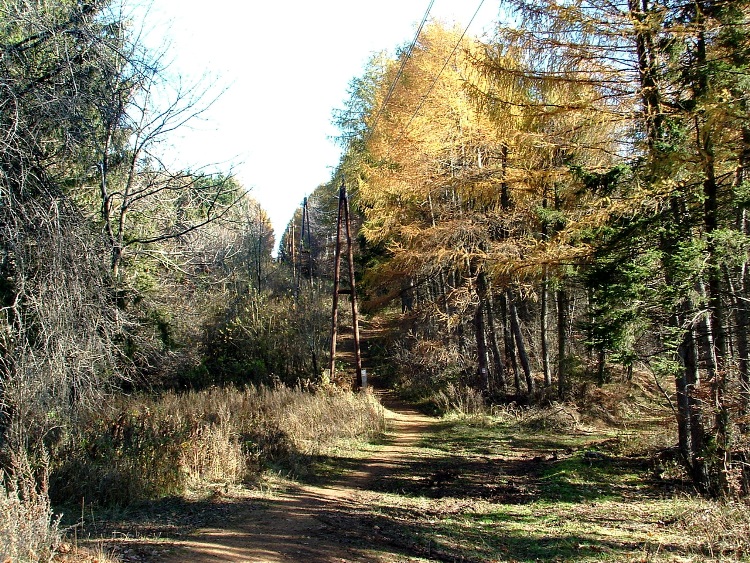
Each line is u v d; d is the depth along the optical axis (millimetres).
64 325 7148
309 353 26031
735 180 9461
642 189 9188
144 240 14508
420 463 12750
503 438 15914
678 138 8734
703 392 8914
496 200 17750
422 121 17969
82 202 11305
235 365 23219
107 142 9445
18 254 7000
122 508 7535
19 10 8016
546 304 22062
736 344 12039
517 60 10539
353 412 16609
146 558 5309
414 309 23875
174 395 15656
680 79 8844
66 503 7254
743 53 7840
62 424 7625
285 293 35688
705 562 5578
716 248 8367
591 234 10172
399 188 18953
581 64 9805
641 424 17281
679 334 8797
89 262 7879
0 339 7246
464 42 17594
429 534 7121
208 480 9141
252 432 11891
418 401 24812
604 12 9344
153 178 14250
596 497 9109
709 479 8836
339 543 6426
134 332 11828
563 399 19078
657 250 9133
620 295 9148
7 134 7199
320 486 10188
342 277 46000
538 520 7938
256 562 5504
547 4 9523
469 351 25297
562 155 14422
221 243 26531
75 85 7797
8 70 7680
